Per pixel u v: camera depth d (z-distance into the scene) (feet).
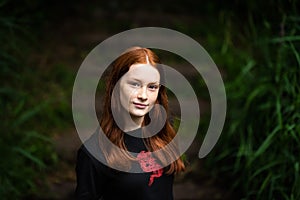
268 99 13.21
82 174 7.50
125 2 26.12
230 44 16.53
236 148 14.05
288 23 13.44
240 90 14.32
